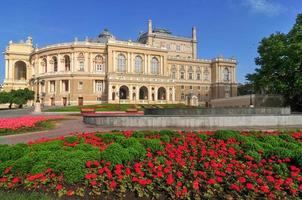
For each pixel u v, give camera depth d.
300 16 47.12
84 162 9.45
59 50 104.38
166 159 10.88
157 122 22.70
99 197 8.28
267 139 13.57
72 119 37.69
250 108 29.02
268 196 8.17
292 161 10.41
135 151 10.86
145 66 109.12
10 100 88.94
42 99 96.31
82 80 99.69
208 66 131.38
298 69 47.03
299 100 53.00
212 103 75.31
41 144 12.27
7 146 11.09
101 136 14.92
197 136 14.59
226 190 8.59
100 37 126.81
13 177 9.09
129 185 8.75
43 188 8.64
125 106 81.62
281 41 48.66
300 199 8.19
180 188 8.53
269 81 50.16
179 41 134.38
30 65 121.12
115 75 95.94
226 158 11.27
